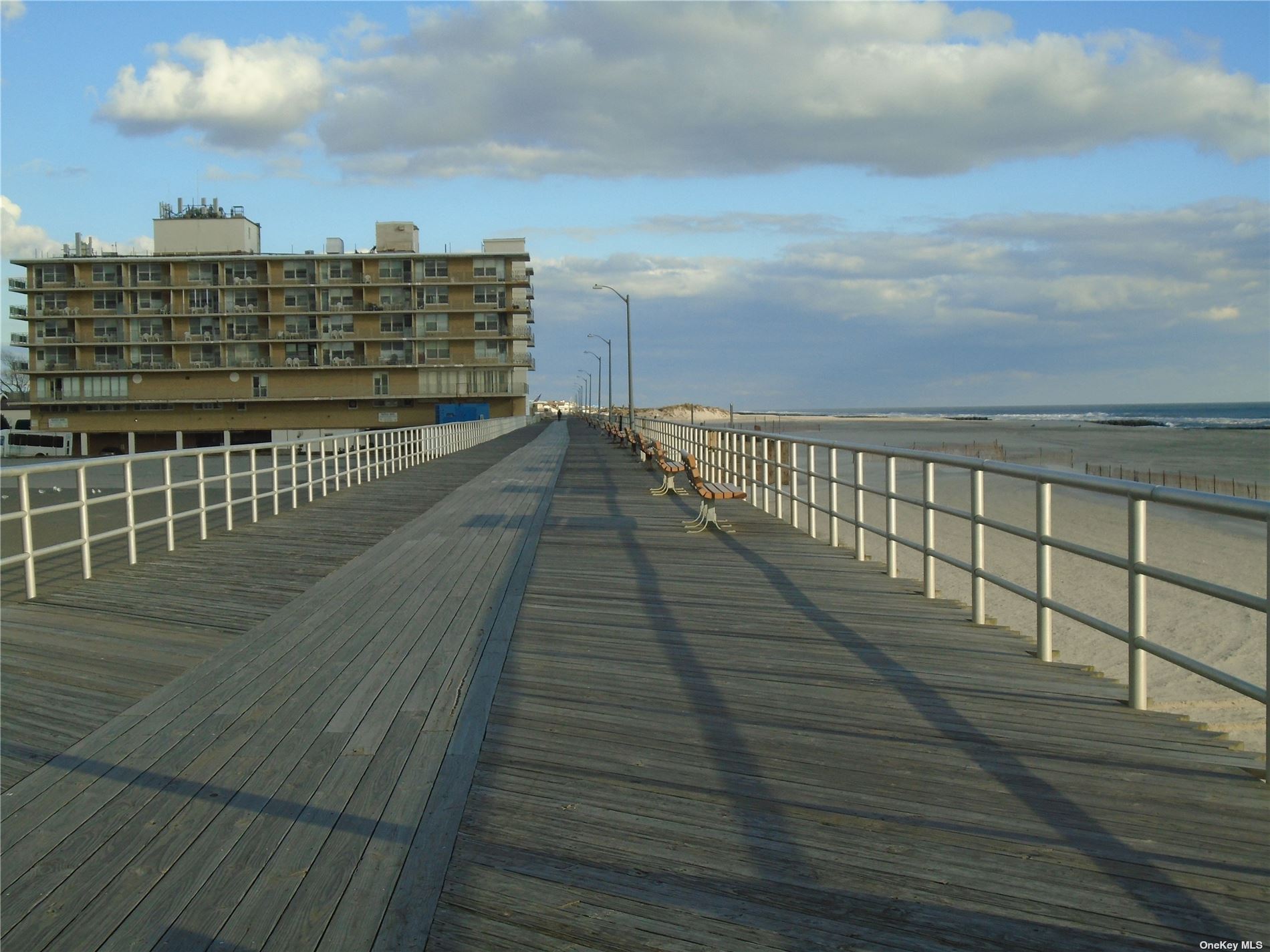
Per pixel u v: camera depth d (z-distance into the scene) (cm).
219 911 318
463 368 8450
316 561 1004
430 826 377
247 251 8712
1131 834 364
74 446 8512
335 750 459
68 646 657
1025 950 291
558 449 3847
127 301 8312
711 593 834
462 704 527
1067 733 476
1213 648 1532
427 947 296
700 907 316
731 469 1722
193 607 780
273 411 8519
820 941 296
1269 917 306
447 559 1018
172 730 489
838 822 377
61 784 421
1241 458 7431
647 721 500
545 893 326
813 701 531
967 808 388
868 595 821
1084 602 1867
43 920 314
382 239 8606
